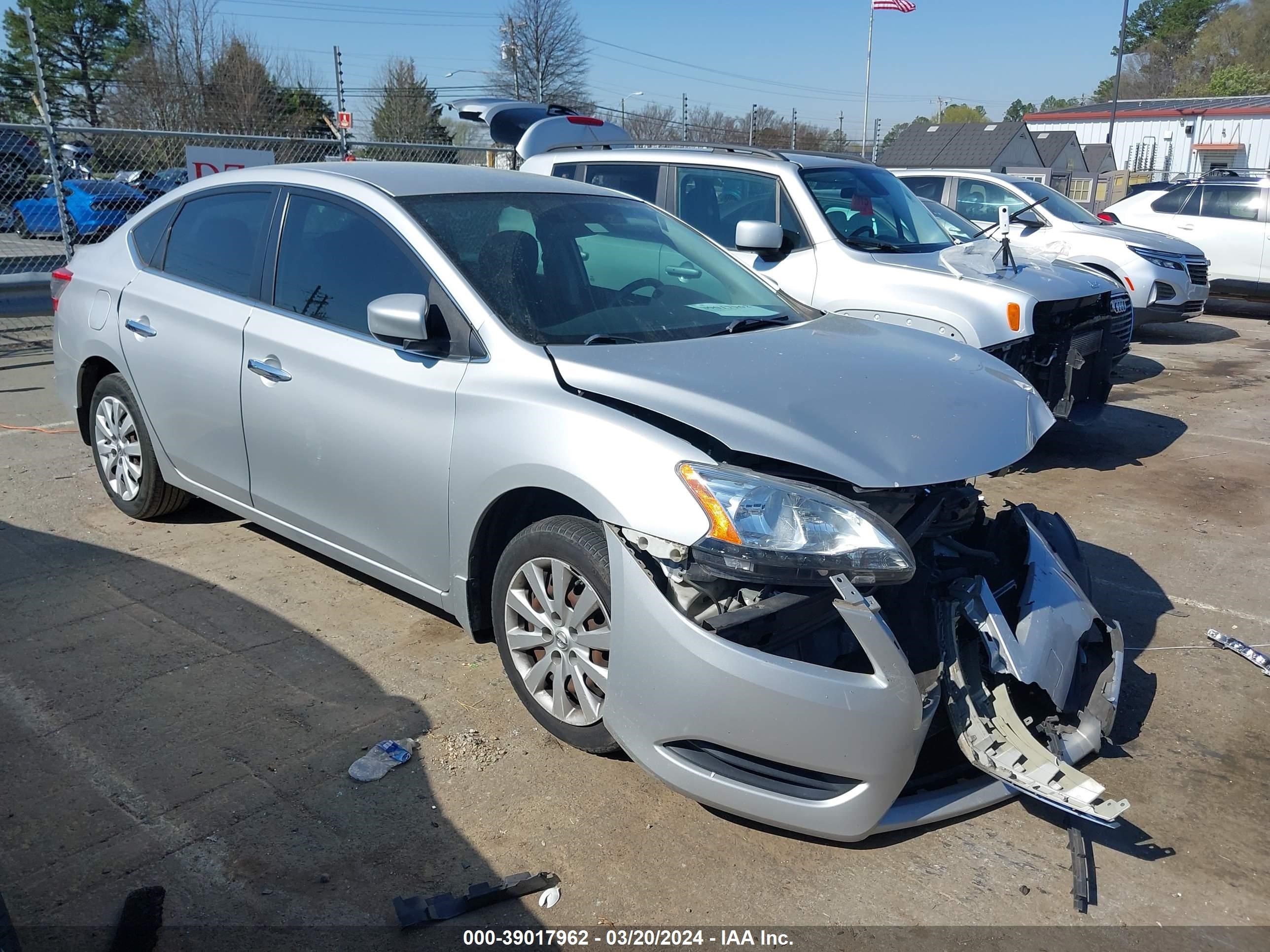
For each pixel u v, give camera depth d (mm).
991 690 3012
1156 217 14102
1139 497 5930
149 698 3400
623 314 3525
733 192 6766
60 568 4422
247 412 3990
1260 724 3469
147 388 4523
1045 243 11031
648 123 21750
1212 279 13617
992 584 3297
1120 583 4648
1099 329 6418
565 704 3096
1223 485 6176
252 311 4000
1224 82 63438
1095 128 41125
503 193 3926
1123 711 3537
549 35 35188
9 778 2953
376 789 2957
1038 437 3219
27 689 3428
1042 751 2809
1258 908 2617
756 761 2654
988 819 2957
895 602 3041
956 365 3412
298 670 3617
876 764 2557
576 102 32125
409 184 3814
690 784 2674
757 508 2576
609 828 2838
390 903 2531
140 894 2508
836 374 3135
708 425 2729
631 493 2709
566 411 2934
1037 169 23906
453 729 3277
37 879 2557
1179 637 4117
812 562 2545
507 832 2809
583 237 3854
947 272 6086
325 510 3791
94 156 11391
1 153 10539
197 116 20156
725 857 2744
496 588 3260
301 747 3152
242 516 4309
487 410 3133
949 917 2557
